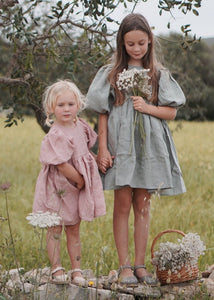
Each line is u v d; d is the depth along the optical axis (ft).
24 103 20.81
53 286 12.50
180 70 32.17
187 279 12.94
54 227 12.87
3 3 16.05
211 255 16.93
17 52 19.74
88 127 13.39
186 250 12.79
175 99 13.25
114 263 16.11
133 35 12.97
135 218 13.67
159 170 13.07
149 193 13.53
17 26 15.78
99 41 17.52
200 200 25.80
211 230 20.24
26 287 12.45
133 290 12.46
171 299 12.54
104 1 14.89
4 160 41.37
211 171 33.30
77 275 12.97
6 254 15.89
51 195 12.74
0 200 23.81
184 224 21.04
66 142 12.58
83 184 12.85
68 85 12.90
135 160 12.99
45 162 12.57
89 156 13.08
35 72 22.85
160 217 21.70
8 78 20.04
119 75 12.98
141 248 13.57
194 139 58.23
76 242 13.17
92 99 13.30
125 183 12.80
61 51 20.21
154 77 13.48
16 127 72.59
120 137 13.08
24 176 31.55
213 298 12.56
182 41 16.83
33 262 16.21
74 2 15.43
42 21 22.31
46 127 23.34
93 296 12.39
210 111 76.28
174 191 13.38
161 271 13.02
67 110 12.67
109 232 19.39
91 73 23.62
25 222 20.67
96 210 12.86
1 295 11.69
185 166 36.04
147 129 13.07
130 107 13.21
